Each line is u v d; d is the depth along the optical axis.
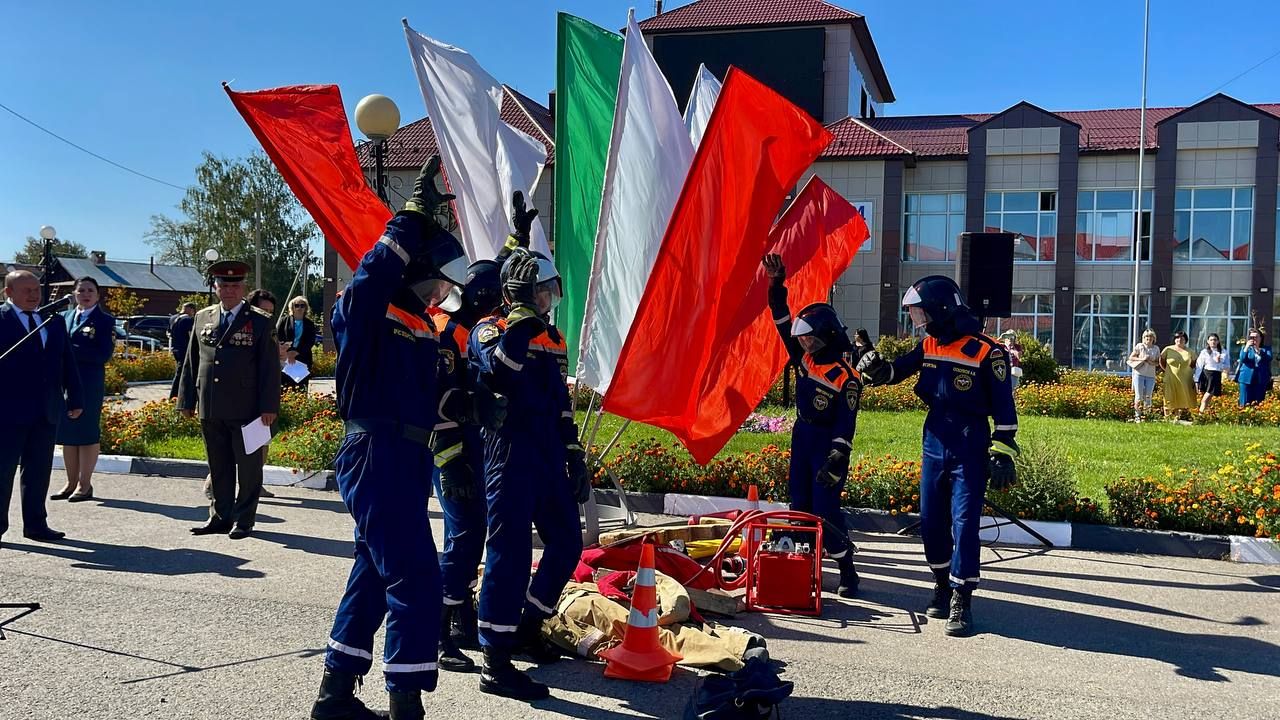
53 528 7.93
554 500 4.75
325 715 3.84
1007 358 5.83
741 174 6.56
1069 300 32.94
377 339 3.86
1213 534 7.86
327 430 10.79
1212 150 32.19
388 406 3.83
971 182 33.22
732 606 5.86
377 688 4.51
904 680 4.77
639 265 7.20
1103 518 8.24
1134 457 12.24
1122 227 32.78
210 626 5.36
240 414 7.64
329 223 6.75
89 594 5.95
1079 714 4.35
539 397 4.71
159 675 4.55
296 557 7.09
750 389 7.26
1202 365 19.58
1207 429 15.90
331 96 6.90
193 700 4.24
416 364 3.93
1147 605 6.29
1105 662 5.12
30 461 7.32
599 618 5.17
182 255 72.31
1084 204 33.00
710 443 7.13
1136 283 30.55
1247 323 32.03
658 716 4.23
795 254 7.93
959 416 5.86
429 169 3.98
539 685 4.45
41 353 7.25
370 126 9.69
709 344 6.76
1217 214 32.31
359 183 6.93
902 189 33.69
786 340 6.69
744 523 6.11
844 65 35.28
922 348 6.08
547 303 4.96
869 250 33.06
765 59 35.62
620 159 7.19
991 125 33.09
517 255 4.62
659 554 6.09
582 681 4.67
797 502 6.58
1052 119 32.66
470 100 7.60
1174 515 8.07
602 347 7.22
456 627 5.20
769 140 6.55
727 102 6.34
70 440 9.09
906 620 5.89
